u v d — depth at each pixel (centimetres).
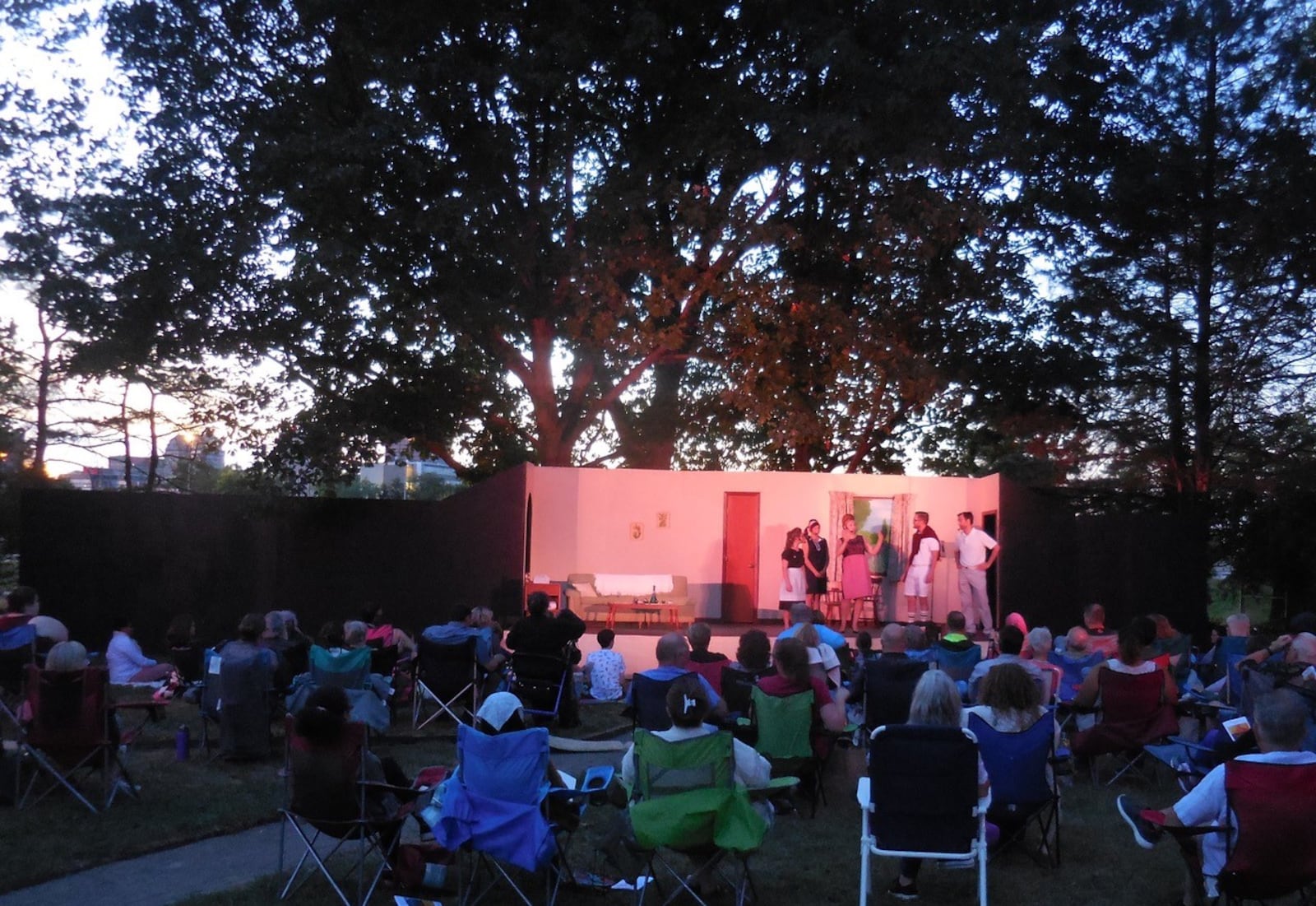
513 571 1628
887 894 580
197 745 924
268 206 1597
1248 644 838
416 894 551
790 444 1902
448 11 1587
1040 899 575
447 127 1631
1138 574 1703
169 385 2125
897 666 784
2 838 646
